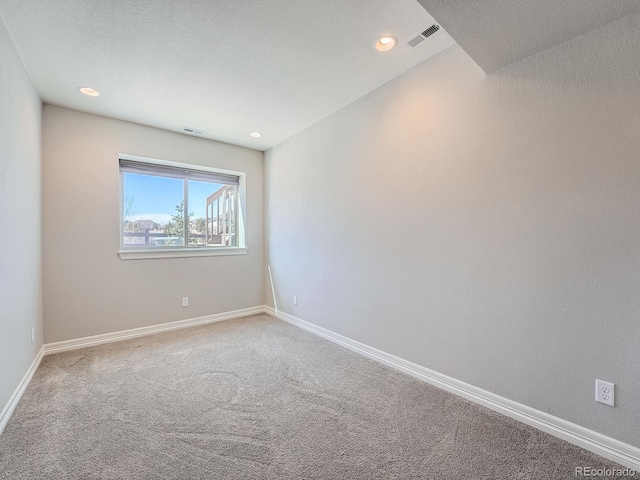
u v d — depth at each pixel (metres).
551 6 1.33
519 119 1.73
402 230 2.40
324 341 3.13
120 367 2.48
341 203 2.98
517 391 1.77
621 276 1.41
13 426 1.68
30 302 2.31
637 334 1.37
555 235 1.61
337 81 2.46
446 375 2.12
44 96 2.63
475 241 1.95
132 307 3.26
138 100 2.73
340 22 1.78
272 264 4.16
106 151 3.09
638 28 1.35
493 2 1.30
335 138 3.03
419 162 2.26
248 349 2.90
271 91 2.60
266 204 4.28
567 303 1.57
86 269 2.98
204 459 1.45
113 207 3.13
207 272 3.81
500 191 1.82
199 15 1.70
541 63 1.64
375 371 2.43
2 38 1.72
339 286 3.03
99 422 1.73
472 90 1.94
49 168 2.78
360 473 1.37
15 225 1.95
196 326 3.66
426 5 1.33
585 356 1.52
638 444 1.37
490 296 1.88
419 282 2.29
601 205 1.46
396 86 2.41
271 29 1.82
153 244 3.55
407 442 1.58
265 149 4.24
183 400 1.99
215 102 2.79
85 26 1.77
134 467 1.39
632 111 1.37
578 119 1.52
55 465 1.40
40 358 2.60
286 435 1.63
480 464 1.42
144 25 1.77
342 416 1.81
